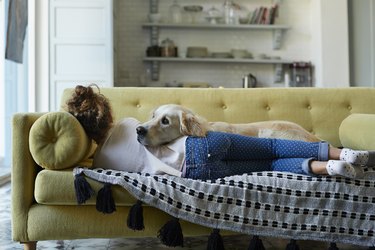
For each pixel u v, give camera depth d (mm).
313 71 5344
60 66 4594
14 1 3959
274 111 2320
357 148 2021
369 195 1515
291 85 5383
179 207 1482
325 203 1503
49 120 1523
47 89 4586
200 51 5254
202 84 5266
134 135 1692
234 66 5469
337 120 2336
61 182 1497
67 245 2002
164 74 5406
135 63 5371
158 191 1480
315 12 5277
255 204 1492
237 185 1498
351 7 5176
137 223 1474
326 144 1608
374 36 5176
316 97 2369
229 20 5301
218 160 1589
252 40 5465
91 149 1764
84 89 1709
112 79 4625
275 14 5348
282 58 5484
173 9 5309
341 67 5004
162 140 1657
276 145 1641
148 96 2291
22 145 1571
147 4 5367
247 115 2289
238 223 1490
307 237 1500
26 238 1543
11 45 3947
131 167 1651
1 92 4145
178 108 1721
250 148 1626
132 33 5371
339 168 1448
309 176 1531
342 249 1918
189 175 1568
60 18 4582
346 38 5004
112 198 1483
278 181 1514
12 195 1558
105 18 4613
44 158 1519
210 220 1488
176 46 5379
